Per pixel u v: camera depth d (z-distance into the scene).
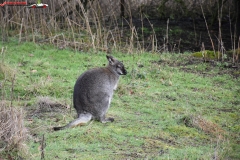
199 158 18.61
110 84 22.62
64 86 27.66
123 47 38.06
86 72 22.36
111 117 23.11
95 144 19.50
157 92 28.00
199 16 53.09
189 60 35.31
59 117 22.75
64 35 38.38
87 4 43.03
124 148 19.39
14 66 30.81
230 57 36.41
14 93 26.22
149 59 35.03
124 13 50.97
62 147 18.98
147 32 45.94
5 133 18.22
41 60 32.88
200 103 26.70
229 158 19.45
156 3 53.22
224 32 48.06
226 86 29.97
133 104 25.78
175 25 50.09
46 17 40.47
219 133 22.31
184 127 22.45
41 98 24.44
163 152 19.14
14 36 38.09
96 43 37.12
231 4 51.56
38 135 20.19
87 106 21.62
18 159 17.52
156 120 23.34
